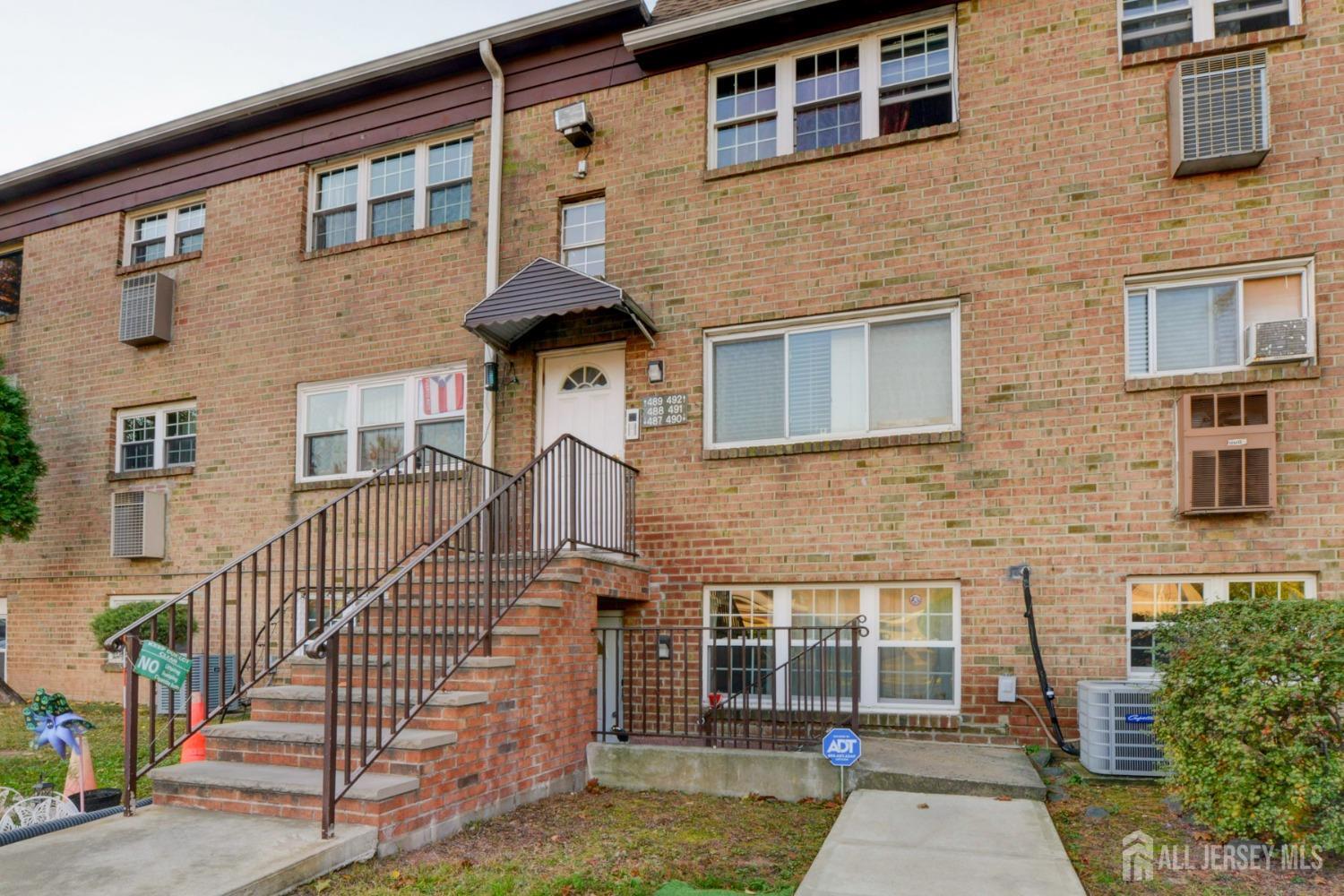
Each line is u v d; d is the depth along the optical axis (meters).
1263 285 6.91
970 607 7.25
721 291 8.34
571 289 7.85
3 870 3.97
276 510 10.03
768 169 8.30
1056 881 4.16
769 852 4.88
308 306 10.21
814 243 8.09
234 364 10.52
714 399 8.39
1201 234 6.98
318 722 5.79
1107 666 6.85
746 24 8.34
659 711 6.94
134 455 11.21
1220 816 4.65
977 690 7.15
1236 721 4.48
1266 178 6.87
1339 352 6.56
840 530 7.70
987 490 7.31
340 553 9.62
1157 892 4.14
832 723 7.17
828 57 8.41
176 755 7.21
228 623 10.09
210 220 10.92
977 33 7.77
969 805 5.48
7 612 11.50
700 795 6.22
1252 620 4.78
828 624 7.78
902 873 4.28
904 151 7.87
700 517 8.13
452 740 5.12
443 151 10.02
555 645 6.27
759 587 8.02
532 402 8.96
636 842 5.04
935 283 7.66
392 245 9.87
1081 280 7.25
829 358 8.03
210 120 10.77
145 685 10.20
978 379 7.44
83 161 11.58
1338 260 6.63
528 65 9.45
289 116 10.61
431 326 9.56
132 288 10.99
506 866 4.54
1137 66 7.27
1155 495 6.88
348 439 9.88
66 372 11.60
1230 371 6.80
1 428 10.54
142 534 10.48
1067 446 7.14
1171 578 6.85
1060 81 7.47
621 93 8.98
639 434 8.44
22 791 6.07
